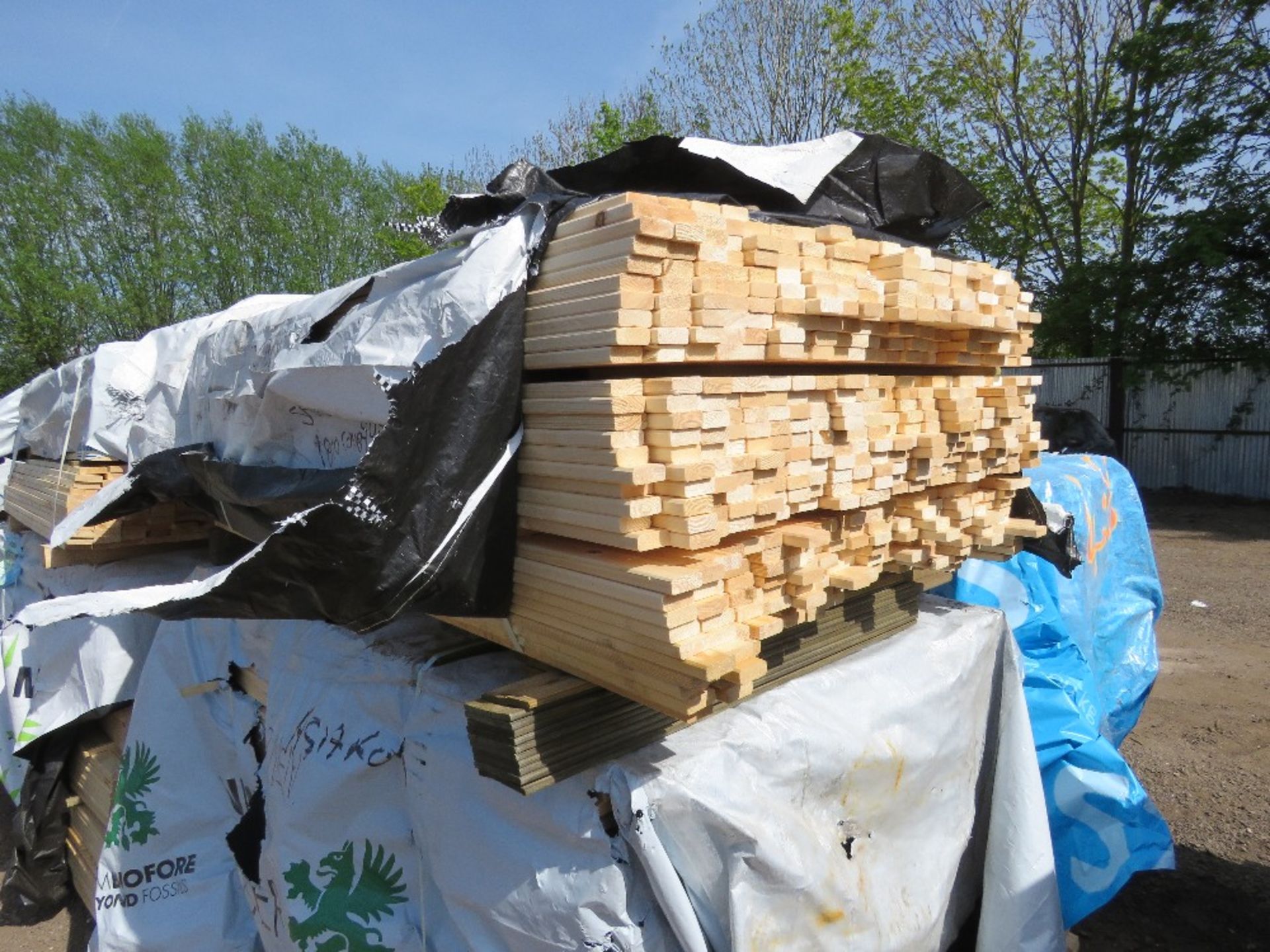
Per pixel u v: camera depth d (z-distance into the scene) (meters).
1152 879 3.60
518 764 1.65
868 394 1.99
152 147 21.47
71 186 21.52
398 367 1.79
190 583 1.89
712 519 1.58
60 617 1.77
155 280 22.00
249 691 3.00
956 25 14.72
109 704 3.64
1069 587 3.91
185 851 2.98
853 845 2.22
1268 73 11.30
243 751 2.96
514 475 1.82
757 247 1.70
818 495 1.88
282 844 2.33
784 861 1.91
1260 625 6.72
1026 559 3.80
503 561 1.84
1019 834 2.65
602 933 1.73
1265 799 4.14
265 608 1.81
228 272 22.42
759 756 1.97
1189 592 7.69
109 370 3.63
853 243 1.98
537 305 1.72
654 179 2.64
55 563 3.87
